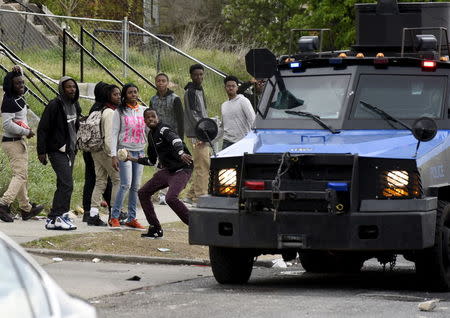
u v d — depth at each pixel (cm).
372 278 3288
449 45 3428
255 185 2802
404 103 3069
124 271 3256
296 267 3644
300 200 2788
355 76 3111
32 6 7931
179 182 3738
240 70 8381
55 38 7456
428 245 2742
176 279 3130
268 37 9238
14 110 4091
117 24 8588
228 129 4522
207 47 9038
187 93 5000
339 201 2755
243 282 3077
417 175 2764
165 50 7325
